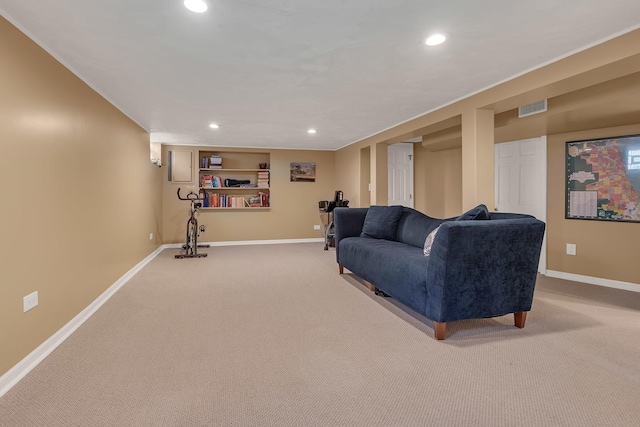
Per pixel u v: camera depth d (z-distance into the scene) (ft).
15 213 6.60
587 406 5.53
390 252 10.50
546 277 14.62
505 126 13.17
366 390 6.03
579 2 6.29
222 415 5.32
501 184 16.85
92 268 10.25
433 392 5.96
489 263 8.05
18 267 6.67
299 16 6.68
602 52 7.82
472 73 9.81
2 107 6.27
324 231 25.73
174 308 10.44
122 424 5.10
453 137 16.98
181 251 20.65
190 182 23.16
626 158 12.66
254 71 9.53
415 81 10.44
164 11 6.43
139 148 16.01
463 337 8.26
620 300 11.23
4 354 6.22
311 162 25.40
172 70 9.38
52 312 7.89
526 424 5.11
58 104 8.29
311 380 6.36
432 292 8.08
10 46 6.50
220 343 7.97
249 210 24.39
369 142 19.88
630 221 12.59
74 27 6.97
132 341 8.07
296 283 13.42
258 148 24.36
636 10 6.57
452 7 6.43
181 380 6.35
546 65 9.05
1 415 5.30
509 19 6.88
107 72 9.42
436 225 11.01
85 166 9.82
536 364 6.91
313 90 11.27
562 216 14.51
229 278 14.24
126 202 13.84
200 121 15.67
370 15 6.68
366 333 8.54
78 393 5.91
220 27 7.08
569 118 11.88
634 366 6.81
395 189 22.25
